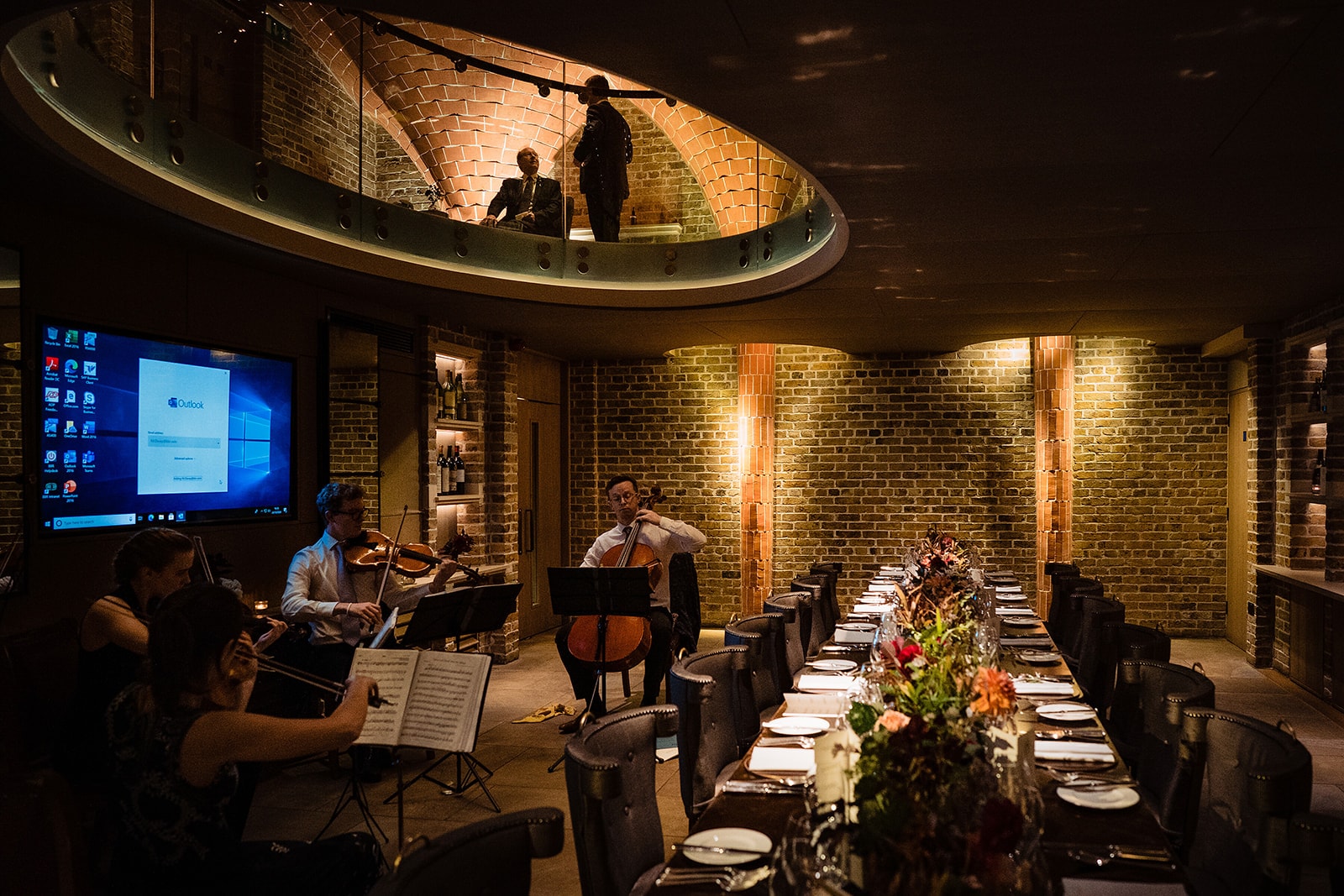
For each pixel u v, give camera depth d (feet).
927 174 13.35
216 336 17.76
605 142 24.82
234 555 17.99
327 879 8.54
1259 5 8.64
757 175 27.32
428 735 9.39
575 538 34.04
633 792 8.53
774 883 5.38
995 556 31.48
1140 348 30.53
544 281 22.74
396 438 23.17
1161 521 30.42
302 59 26.94
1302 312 23.63
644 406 33.68
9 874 6.76
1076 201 14.48
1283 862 6.77
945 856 4.84
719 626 33.17
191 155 15.31
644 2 8.85
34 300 14.23
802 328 26.63
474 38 26.21
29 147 12.01
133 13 21.93
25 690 12.32
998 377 31.50
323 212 18.42
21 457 13.88
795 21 9.16
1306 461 24.48
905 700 7.00
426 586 18.17
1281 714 21.43
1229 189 13.89
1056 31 9.24
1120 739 13.16
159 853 7.54
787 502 32.76
